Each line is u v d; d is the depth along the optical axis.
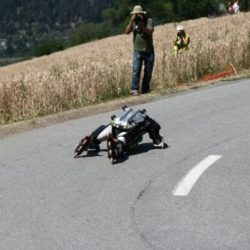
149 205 26.08
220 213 24.69
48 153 36.38
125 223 24.05
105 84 61.75
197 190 27.86
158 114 47.56
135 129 33.81
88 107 51.62
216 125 42.31
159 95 57.16
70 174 31.47
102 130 34.78
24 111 55.66
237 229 22.91
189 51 72.38
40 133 42.84
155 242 22.03
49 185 29.70
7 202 27.33
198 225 23.48
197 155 34.25
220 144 36.69
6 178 31.36
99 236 22.83
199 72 70.88
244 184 28.50
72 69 64.38
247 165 31.78
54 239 22.72
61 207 26.30
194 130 41.00
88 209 25.89
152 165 32.47
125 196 27.45
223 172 30.64
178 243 21.86
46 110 56.47
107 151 35.84
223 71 73.56
